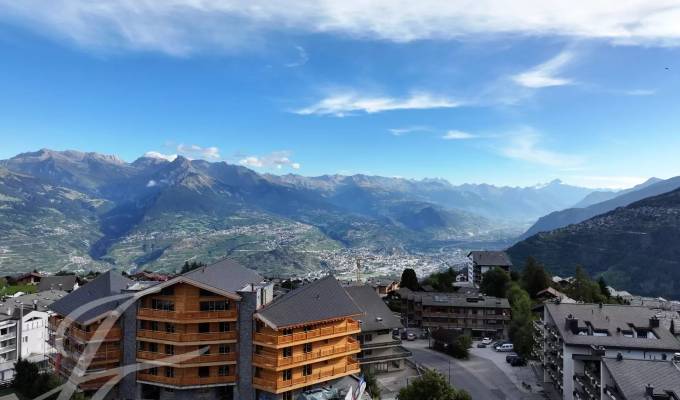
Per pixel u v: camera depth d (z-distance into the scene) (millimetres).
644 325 95500
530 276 189500
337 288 90938
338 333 85000
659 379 68000
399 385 99750
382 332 109312
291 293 89250
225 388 81125
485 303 149250
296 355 79812
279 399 78188
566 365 91750
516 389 102375
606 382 73250
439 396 78688
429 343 139000
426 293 162625
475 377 110125
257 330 79938
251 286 84875
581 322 97438
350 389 77312
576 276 190375
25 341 119938
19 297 143375
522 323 135125
